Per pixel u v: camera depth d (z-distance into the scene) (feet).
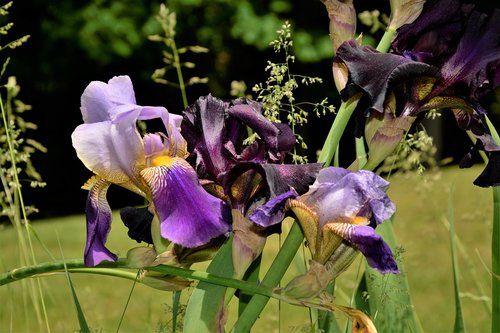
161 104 20.44
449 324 7.29
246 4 18.99
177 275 4.10
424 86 4.17
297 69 19.03
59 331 5.83
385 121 4.18
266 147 4.07
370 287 4.67
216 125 4.12
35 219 19.26
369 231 3.99
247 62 20.11
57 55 20.13
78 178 20.24
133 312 7.79
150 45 19.71
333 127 4.22
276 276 4.14
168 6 19.48
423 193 5.86
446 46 4.17
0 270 5.45
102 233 4.14
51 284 9.42
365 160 4.77
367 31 16.99
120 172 4.10
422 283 8.53
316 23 18.70
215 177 4.11
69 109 20.54
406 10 4.19
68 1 19.74
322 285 4.07
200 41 19.72
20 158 5.34
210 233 3.96
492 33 4.14
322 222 4.05
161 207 4.00
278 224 4.13
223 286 4.13
